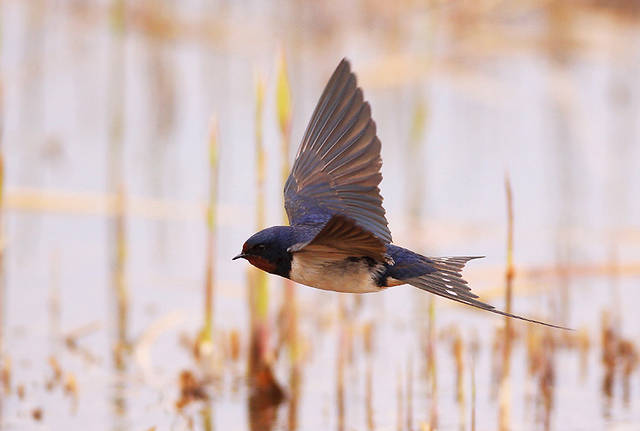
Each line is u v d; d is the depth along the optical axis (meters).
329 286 6.46
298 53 20.98
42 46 21.02
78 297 13.59
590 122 20.02
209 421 10.30
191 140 18.81
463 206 16.80
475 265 14.60
